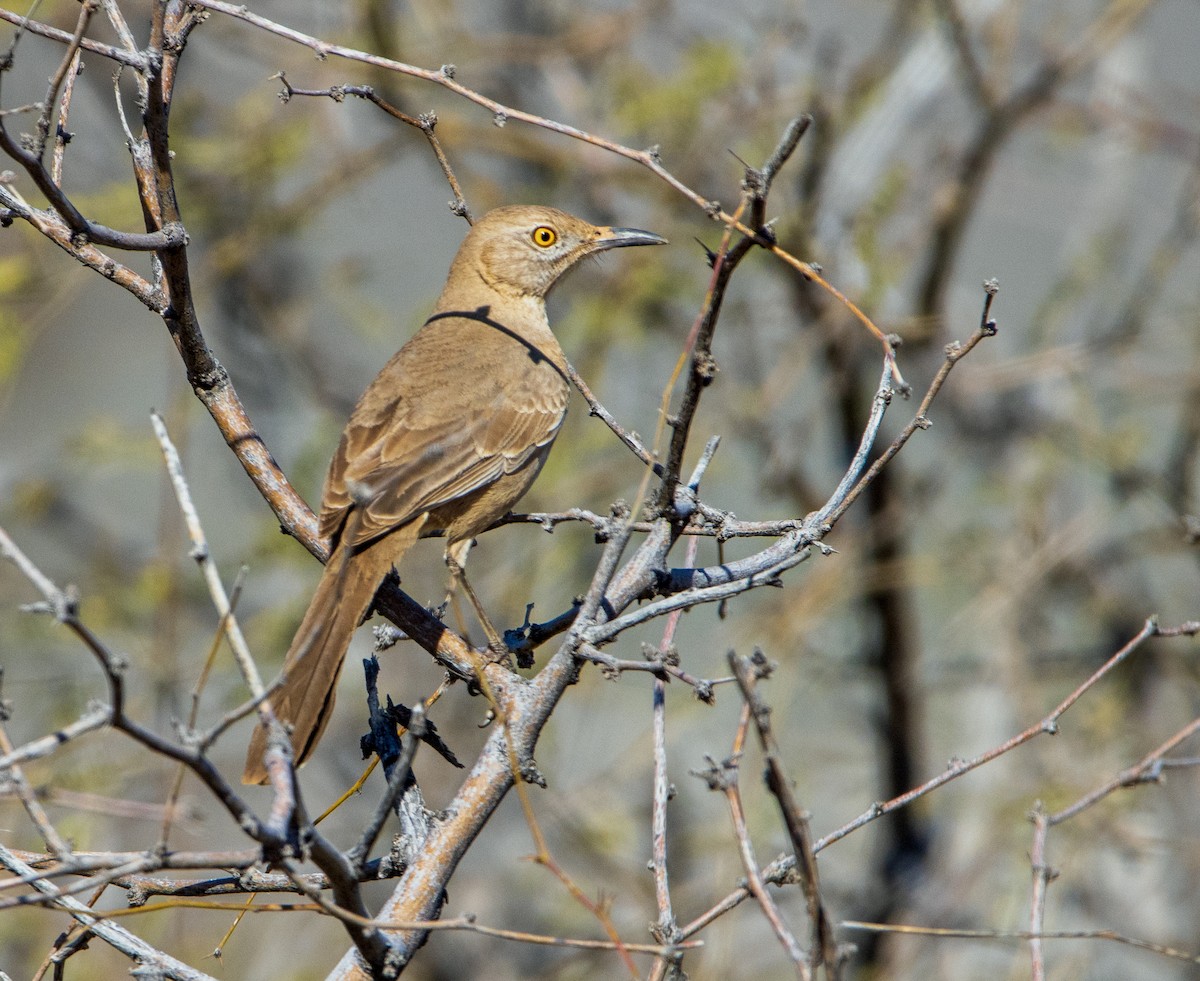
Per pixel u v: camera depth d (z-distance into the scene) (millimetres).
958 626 14633
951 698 15891
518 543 15375
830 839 5500
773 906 4574
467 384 7828
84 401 17000
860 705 16328
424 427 7562
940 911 14141
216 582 4160
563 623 6391
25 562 3629
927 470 15172
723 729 15125
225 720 3975
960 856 14367
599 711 15086
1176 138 15633
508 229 8805
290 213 14930
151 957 5391
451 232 17766
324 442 15461
